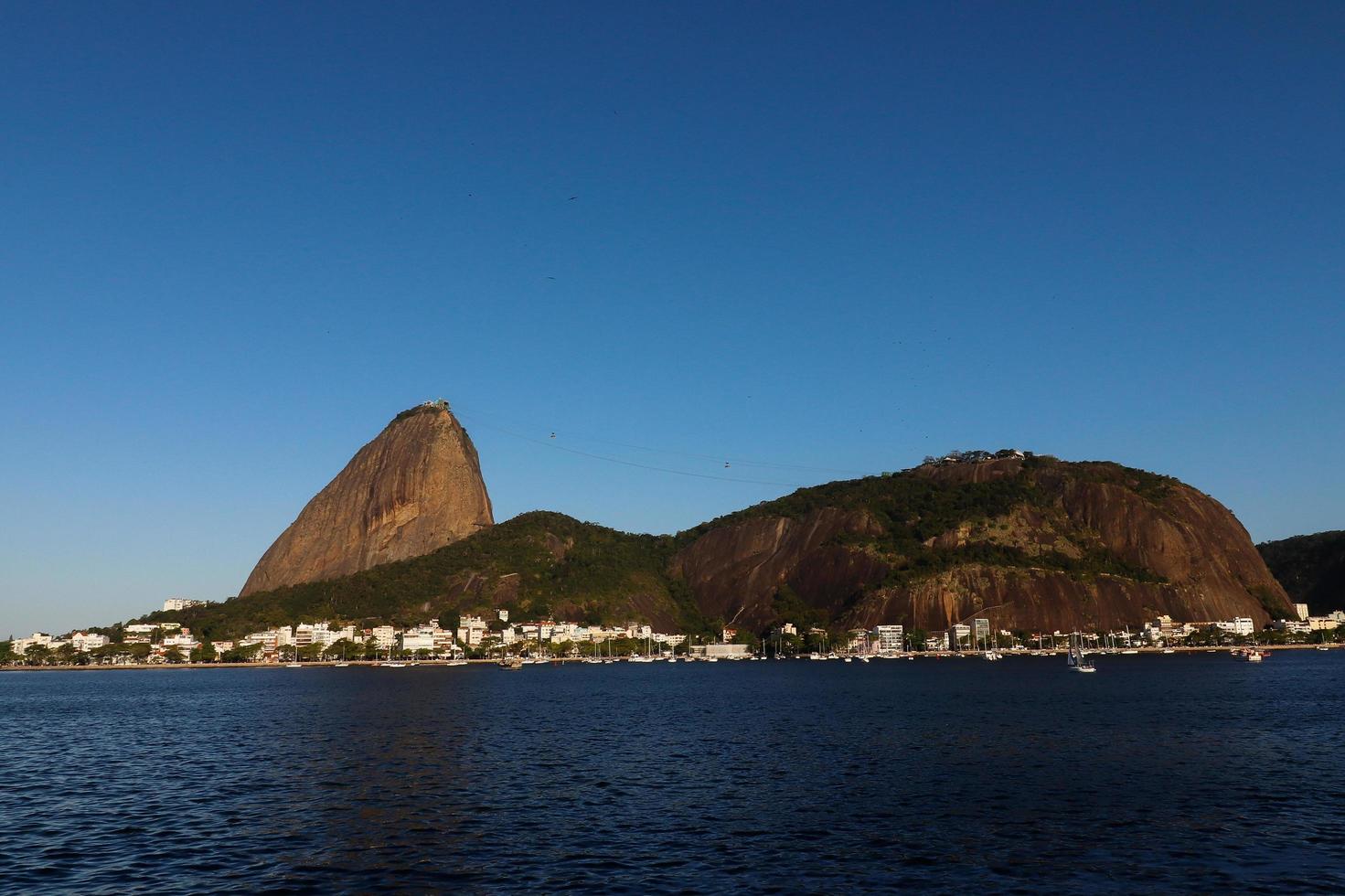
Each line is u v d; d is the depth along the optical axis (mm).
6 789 74750
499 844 54500
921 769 80438
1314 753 86375
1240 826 57375
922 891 45125
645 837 55938
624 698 179375
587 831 57656
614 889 45812
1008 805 64500
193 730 121562
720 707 153250
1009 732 106875
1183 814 60938
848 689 196500
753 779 76500
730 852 52438
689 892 45156
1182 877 47000
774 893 44938
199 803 67625
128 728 126250
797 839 55281
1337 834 55062
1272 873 47344
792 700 166250
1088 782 72875
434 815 62719
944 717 127750
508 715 139375
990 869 48844
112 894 45312
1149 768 79125
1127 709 136625
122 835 57594
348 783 75750
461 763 86375
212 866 50188
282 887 46438
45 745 106250
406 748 98125
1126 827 57344
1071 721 118438
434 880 47312
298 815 63031
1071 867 49031
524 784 74438
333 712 146625
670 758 89375
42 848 54469
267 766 85688
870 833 56750
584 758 89625
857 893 44906
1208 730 106750
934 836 55875
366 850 53219
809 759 87562
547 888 45969
